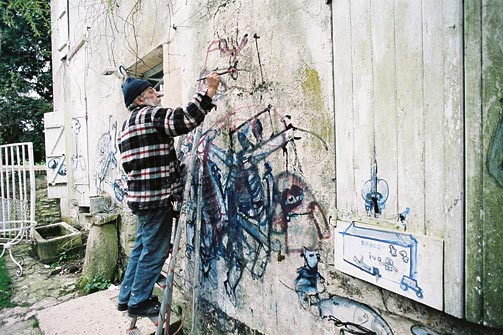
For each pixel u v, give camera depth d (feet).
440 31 3.70
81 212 20.26
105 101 15.94
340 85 4.97
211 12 8.13
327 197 5.36
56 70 25.99
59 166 22.93
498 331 3.56
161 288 9.66
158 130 7.11
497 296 3.41
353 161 4.82
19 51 37.29
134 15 12.67
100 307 10.34
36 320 10.52
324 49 5.30
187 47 9.25
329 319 5.43
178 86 9.82
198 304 8.80
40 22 32.73
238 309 7.46
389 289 4.34
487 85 3.37
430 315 4.11
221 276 7.97
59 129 22.72
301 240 5.88
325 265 5.46
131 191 7.30
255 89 6.78
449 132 3.67
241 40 7.13
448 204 3.71
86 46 18.10
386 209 4.38
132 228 13.32
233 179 7.45
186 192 7.48
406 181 4.13
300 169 5.84
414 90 3.99
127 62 13.38
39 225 23.38
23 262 16.93
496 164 3.37
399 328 4.46
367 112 4.57
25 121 37.99
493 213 3.41
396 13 4.14
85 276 13.73
